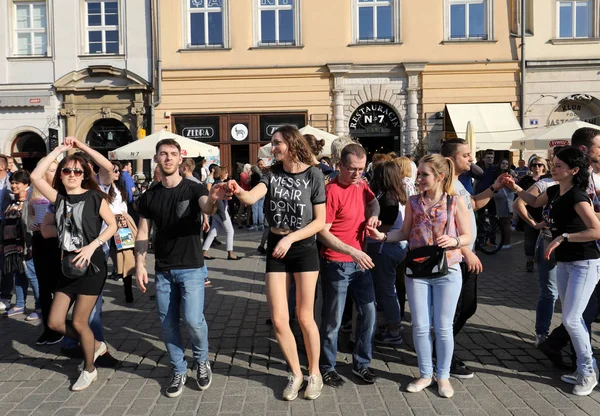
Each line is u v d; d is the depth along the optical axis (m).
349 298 5.44
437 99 18.11
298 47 18.16
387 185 4.81
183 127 18.52
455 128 17.38
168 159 4.00
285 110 18.33
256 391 4.14
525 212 4.81
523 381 4.30
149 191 4.11
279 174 3.95
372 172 5.52
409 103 18.09
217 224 10.03
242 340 5.36
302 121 18.42
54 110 18.62
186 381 4.32
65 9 18.41
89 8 18.64
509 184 4.69
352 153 4.06
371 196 4.31
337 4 18.09
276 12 18.30
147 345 5.28
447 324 4.03
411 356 4.88
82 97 18.50
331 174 5.72
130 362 4.81
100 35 18.72
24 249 6.37
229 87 18.34
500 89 18.11
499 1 17.97
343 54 18.16
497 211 10.94
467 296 4.54
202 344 4.17
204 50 18.25
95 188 4.45
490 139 17.16
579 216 4.00
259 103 18.33
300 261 3.92
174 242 4.03
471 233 4.20
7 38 18.52
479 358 4.80
